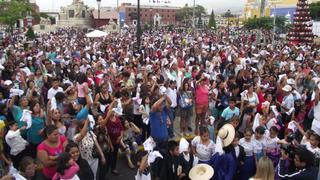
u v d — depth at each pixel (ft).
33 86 34.14
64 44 105.40
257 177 17.19
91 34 88.33
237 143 23.31
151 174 22.16
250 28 229.66
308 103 35.01
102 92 30.42
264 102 32.24
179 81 40.52
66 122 24.82
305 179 17.89
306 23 160.86
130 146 29.66
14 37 140.87
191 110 35.65
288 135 26.48
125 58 63.36
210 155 23.31
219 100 35.55
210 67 54.39
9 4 141.59
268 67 55.16
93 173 20.94
